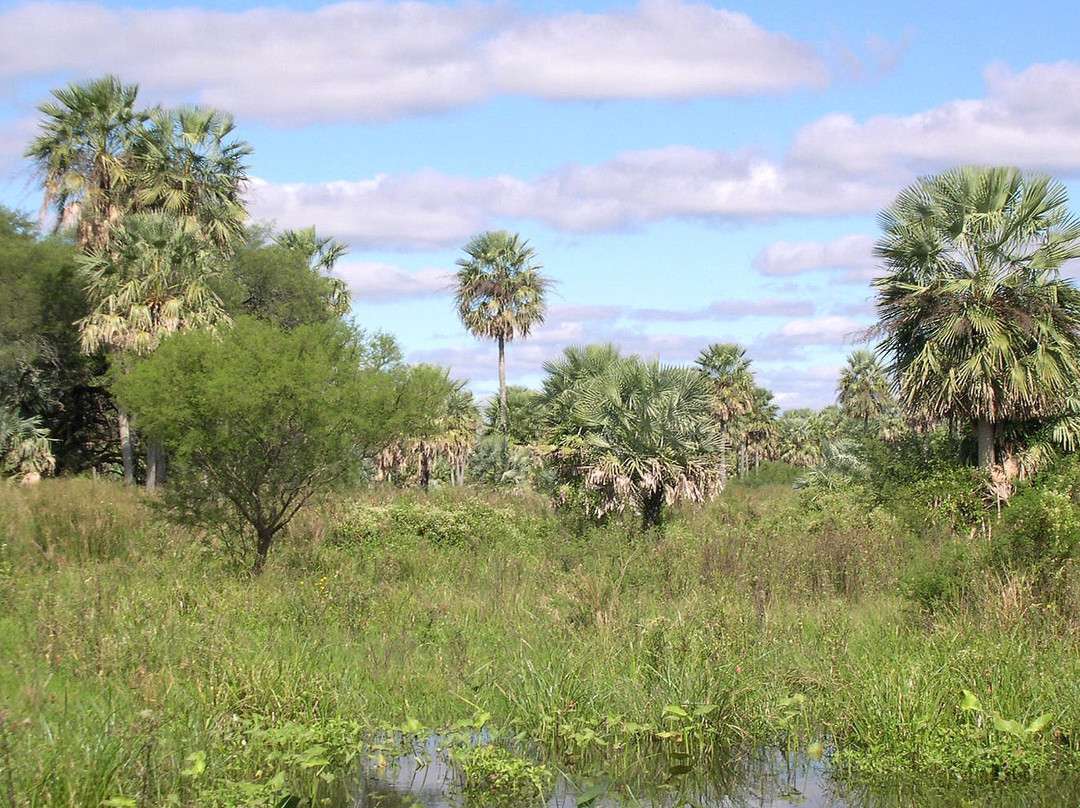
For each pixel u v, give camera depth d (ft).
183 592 34.99
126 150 100.78
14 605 32.37
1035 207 59.16
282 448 43.65
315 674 26.27
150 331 82.89
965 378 58.70
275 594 36.29
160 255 86.43
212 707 23.79
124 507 54.24
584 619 33.55
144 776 19.39
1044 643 28.96
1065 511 35.37
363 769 23.20
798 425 212.02
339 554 47.78
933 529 54.60
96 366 99.60
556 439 60.18
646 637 29.30
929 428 64.44
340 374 44.83
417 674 28.27
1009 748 23.09
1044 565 34.17
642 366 58.29
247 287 108.37
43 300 97.71
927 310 60.54
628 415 56.70
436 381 46.11
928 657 27.40
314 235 144.46
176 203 99.35
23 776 18.47
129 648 27.04
